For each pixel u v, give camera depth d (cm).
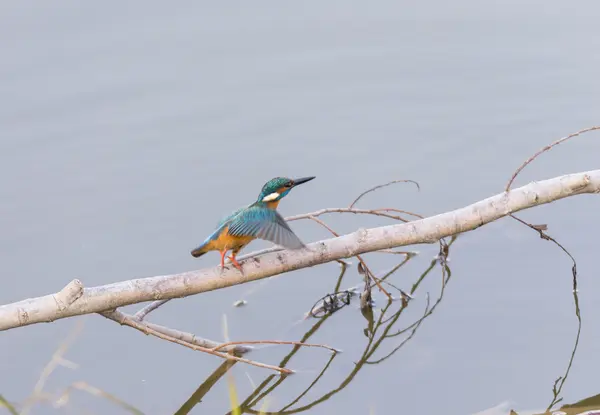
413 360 1134
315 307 1259
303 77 1816
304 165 1580
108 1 2003
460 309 1230
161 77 1803
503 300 1239
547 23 1945
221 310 1266
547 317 1191
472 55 1858
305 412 1050
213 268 970
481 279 1291
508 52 1864
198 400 1091
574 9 1995
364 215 1436
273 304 1277
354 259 1384
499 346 1142
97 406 1073
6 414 1035
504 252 1355
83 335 1218
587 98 1706
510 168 1529
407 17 1992
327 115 1709
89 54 1853
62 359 1072
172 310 1267
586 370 1084
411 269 1345
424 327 1200
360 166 1570
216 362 1163
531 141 1600
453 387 1071
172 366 1154
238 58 1867
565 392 1046
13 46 1862
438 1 2042
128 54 1861
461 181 1506
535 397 1039
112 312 1002
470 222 998
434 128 1662
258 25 1967
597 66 1797
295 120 1697
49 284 1287
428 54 1870
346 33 1941
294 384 1107
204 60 1855
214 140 1647
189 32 1933
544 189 995
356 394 1076
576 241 1350
